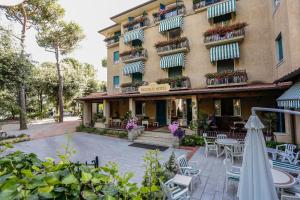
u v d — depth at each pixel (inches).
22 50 658.8
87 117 905.5
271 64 567.8
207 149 414.0
